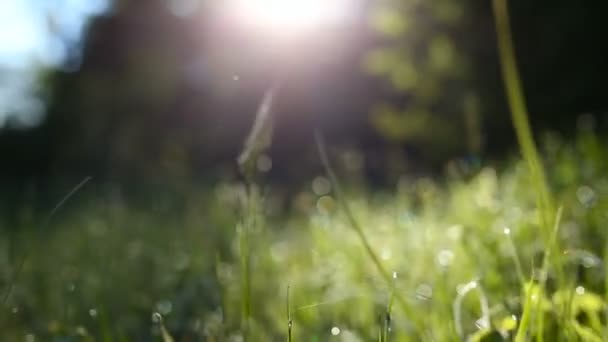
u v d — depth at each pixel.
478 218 2.95
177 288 2.91
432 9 10.95
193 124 21.91
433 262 2.47
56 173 18.72
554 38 10.75
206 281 2.65
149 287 3.08
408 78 11.08
